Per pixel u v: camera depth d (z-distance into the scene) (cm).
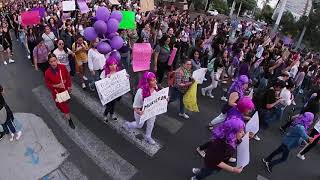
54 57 632
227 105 701
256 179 661
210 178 629
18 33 1419
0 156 600
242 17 5938
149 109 613
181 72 751
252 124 597
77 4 1392
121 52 947
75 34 1005
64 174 573
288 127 894
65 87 666
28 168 578
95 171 589
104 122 749
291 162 764
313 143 753
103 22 783
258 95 809
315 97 848
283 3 2369
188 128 791
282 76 862
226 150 471
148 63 795
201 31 1542
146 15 1467
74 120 741
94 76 860
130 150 661
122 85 676
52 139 664
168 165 636
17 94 841
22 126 695
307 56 1869
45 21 1188
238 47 1141
